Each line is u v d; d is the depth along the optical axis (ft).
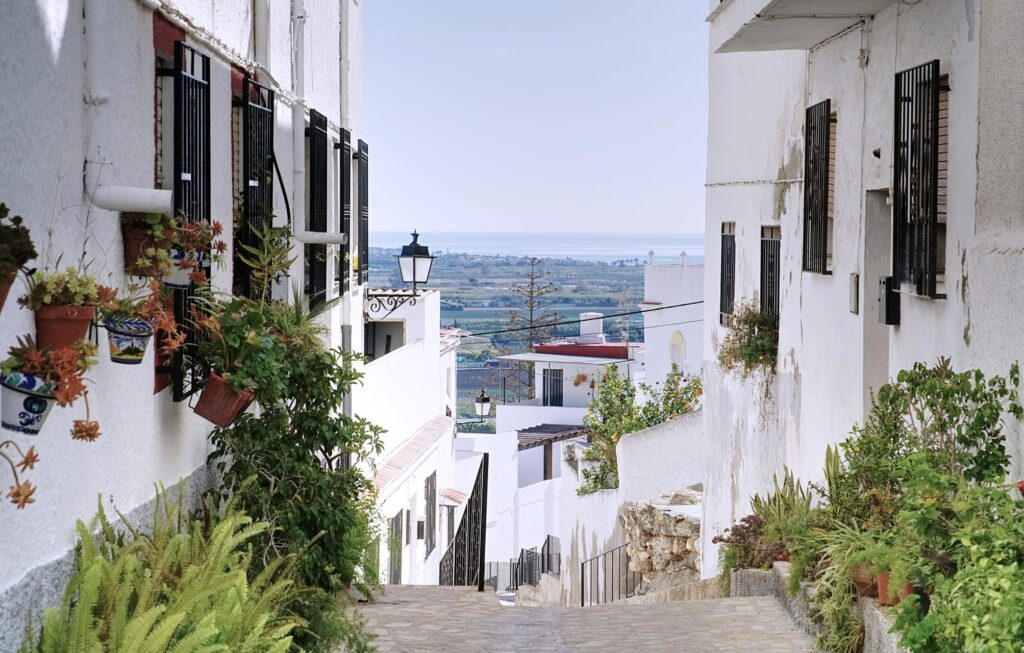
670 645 29.07
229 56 29.48
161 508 23.49
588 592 72.02
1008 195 23.81
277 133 36.14
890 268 32.78
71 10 18.62
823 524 29.96
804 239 38.93
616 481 73.05
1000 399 23.39
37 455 14.88
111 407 20.53
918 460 22.09
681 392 77.36
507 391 269.03
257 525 20.89
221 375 24.26
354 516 28.91
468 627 31.78
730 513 49.34
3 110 15.89
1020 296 22.56
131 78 21.74
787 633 29.35
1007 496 20.01
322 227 43.19
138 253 21.44
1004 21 23.89
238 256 29.63
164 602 18.56
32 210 16.93
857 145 33.65
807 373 39.11
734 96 49.32
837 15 32.42
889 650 22.90
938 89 26.76
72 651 15.76
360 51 58.03
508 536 118.01
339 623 25.90
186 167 23.71
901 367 29.73
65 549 18.15
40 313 16.19
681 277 111.55
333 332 47.29
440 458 73.15
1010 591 16.76
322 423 28.14
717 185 52.42
